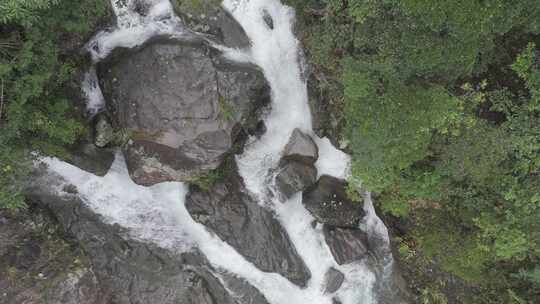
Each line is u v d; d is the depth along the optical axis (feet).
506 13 25.05
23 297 36.63
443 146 30.55
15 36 28.68
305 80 38.55
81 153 37.91
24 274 37.17
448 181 32.01
